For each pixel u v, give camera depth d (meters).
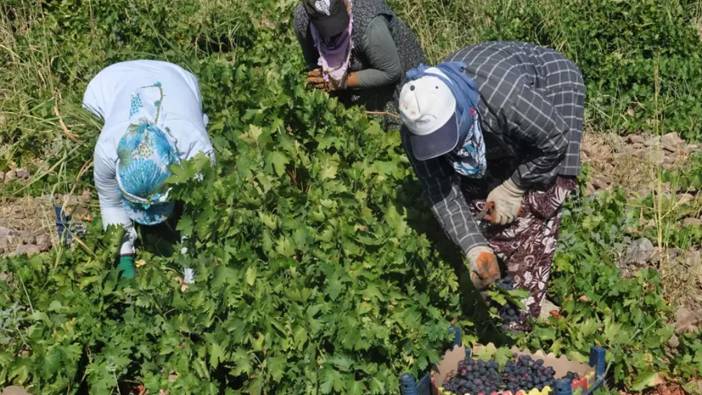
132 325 3.27
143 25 5.73
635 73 5.53
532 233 3.16
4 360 3.21
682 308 3.63
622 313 3.38
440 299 3.23
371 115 4.27
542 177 2.94
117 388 3.15
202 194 3.39
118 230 3.52
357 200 3.65
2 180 4.80
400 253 3.21
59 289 3.48
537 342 3.28
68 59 5.42
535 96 2.73
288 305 3.12
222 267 3.29
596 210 4.15
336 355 2.98
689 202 4.45
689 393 3.15
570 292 3.62
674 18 6.18
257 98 4.27
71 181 4.57
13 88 5.33
